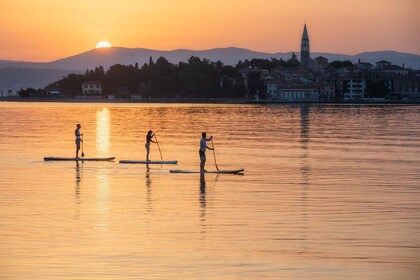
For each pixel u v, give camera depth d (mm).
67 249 39531
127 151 99188
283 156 92125
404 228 44531
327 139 124875
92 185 63469
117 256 38219
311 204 53125
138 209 51062
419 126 172000
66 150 100375
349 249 39625
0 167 77875
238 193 58719
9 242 40875
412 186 63156
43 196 56750
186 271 35688
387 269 36000
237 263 37062
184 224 45812
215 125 175875
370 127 167000
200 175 71312
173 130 152750
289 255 38469
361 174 72438
